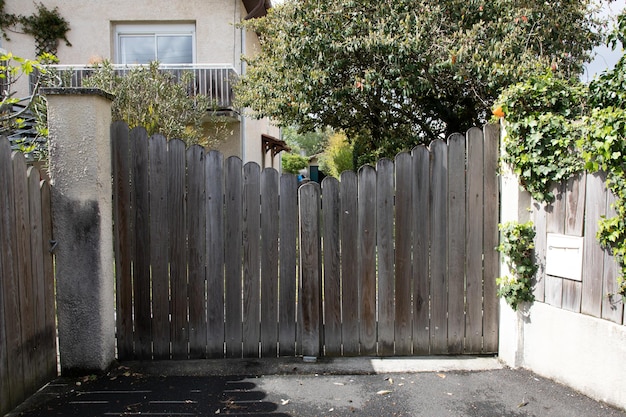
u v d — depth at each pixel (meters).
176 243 3.32
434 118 7.00
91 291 3.09
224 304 3.38
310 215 3.33
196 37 10.21
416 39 5.34
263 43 8.62
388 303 3.39
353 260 3.38
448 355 3.44
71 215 3.06
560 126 2.85
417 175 3.35
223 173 3.31
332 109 6.92
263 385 2.99
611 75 3.00
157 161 3.29
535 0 5.52
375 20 5.81
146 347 3.36
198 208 3.31
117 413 2.64
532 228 3.10
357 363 3.31
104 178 3.15
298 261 3.45
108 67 6.33
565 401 2.74
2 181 2.49
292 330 3.40
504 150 3.21
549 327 3.02
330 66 6.04
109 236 3.21
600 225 2.62
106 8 10.14
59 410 2.66
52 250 3.02
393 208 3.36
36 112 5.10
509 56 5.18
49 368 3.00
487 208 3.37
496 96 5.49
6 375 2.53
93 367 3.12
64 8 10.12
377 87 6.21
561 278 2.95
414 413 2.64
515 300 3.17
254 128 12.34
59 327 3.10
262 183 3.33
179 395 2.86
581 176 2.80
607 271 2.66
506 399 2.79
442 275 3.39
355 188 3.35
